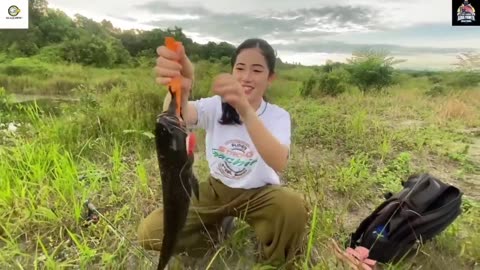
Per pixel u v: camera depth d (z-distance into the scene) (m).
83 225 1.27
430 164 1.84
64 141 1.81
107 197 1.42
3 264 1.09
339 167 1.70
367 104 2.79
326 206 1.38
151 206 1.37
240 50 1.01
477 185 1.66
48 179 1.45
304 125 2.20
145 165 1.66
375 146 1.95
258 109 1.03
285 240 1.03
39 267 1.11
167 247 0.84
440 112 2.57
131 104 2.05
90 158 1.76
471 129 2.36
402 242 1.13
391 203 1.17
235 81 0.86
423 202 1.15
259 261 1.13
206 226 1.13
